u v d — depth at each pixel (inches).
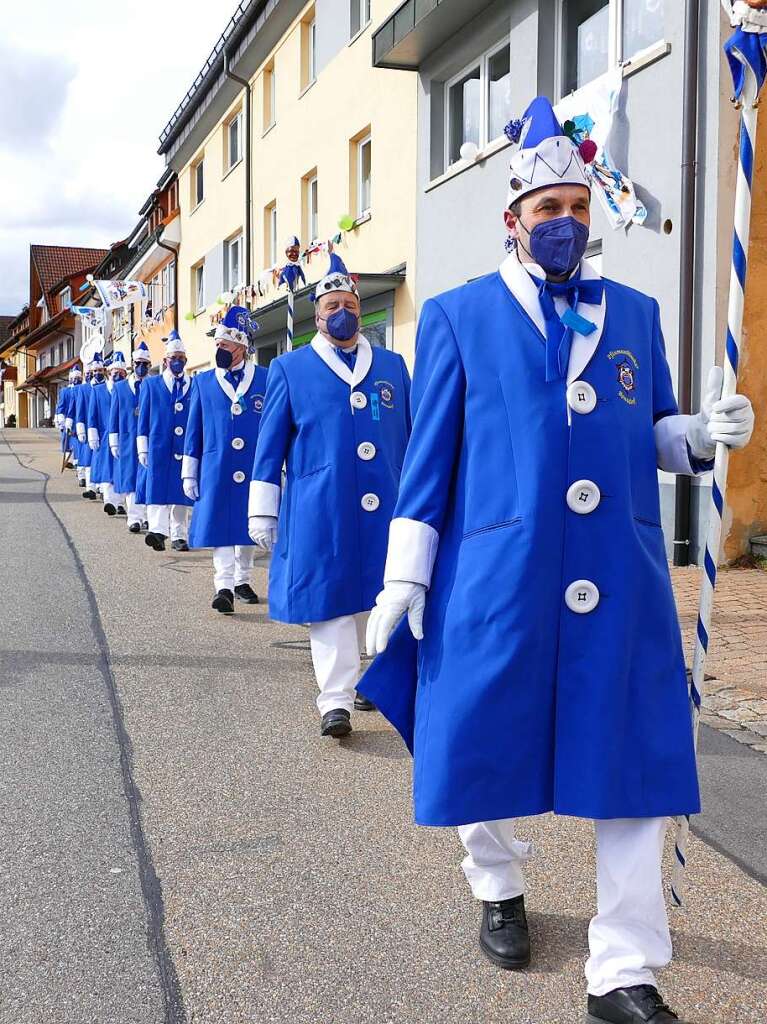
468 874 109.5
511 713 91.6
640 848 92.6
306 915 116.6
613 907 92.5
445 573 97.6
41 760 165.2
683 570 317.1
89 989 102.0
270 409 191.3
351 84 602.2
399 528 98.0
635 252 348.5
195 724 184.2
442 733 93.6
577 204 96.2
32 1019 97.2
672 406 103.1
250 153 816.3
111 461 523.2
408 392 197.0
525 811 92.3
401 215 539.8
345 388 188.2
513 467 93.7
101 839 136.2
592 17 391.2
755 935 112.6
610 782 89.7
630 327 99.0
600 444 93.3
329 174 644.1
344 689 177.3
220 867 128.4
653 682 93.2
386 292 557.3
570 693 92.0
